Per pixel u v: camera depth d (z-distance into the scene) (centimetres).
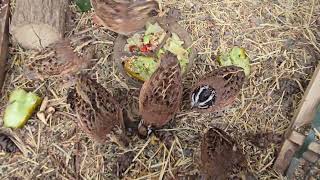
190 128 90
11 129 89
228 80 84
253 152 89
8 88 93
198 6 100
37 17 91
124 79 94
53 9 93
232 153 81
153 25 95
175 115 90
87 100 81
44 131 90
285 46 98
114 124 83
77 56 90
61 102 92
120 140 86
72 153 88
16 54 95
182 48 94
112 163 88
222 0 101
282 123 91
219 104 86
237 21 99
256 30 99
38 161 88
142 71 92
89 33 97
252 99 92
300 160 84
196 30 98
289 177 86
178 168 87
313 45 98
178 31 96
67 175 87
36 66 90
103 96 83
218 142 81
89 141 89
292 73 95
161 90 79
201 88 86
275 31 99
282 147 86
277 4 101
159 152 88
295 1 102
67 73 92
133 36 95
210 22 99
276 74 95
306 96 86
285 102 93
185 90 91
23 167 87
